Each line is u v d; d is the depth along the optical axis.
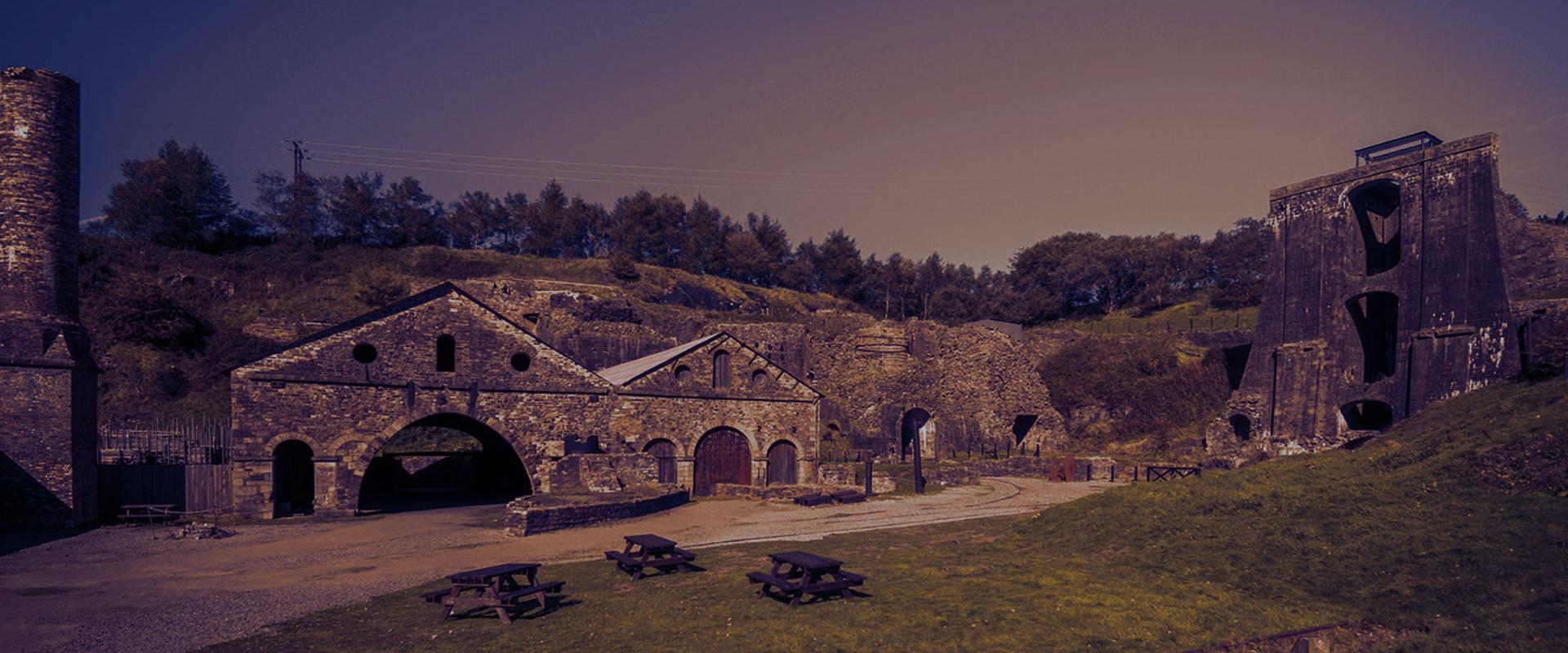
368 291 67.06
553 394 34.09
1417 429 28.48
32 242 25.28
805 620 11.78
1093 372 66.38
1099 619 11.65
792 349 64.62
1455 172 41.22
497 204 118.94
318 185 98.12
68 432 24.95
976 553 17.38
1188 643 10.59
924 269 124.69
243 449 27.72
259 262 75.81
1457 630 10.06
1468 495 14.51
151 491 27.28
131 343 54.91
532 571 13.17
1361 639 10.59
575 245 115.75
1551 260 48.00
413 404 30.94
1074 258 109.12
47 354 24.81
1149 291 99.00
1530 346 38.88
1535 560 11.38
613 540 21.48
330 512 28.70
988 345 61.09
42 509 24.34
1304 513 15.62
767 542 20.16
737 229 127.69
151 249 69.62
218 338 58.34
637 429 35.88
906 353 62.34
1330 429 44.94
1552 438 15.35
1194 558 14.93
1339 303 46.03
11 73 25.53
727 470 38.19
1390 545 13.27
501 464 40.22
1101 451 57.53
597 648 10.73
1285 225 49.38
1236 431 50.34
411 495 38.16
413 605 13.88
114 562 18.94
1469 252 40.16
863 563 16.38
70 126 26.72
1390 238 48.56
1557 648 8.98
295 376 28.67
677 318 69.31
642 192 115.00
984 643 10.62
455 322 32.25
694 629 11.44
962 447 57.34
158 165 84.56
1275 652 10.39
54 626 12.69
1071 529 18.64
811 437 40.44
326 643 11.36
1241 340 66.62
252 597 14.87
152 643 11.60
